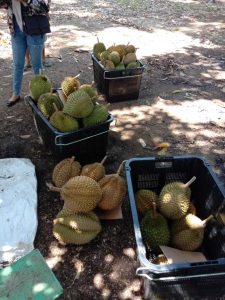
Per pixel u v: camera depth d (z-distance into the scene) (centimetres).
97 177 150
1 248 134
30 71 282
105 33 388
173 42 371
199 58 332
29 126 212
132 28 412
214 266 103
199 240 126
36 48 210
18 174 168
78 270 131
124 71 231
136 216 118
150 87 271
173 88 271
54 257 135
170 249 124
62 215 137
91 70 294
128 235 146
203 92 267
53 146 173
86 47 343
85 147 172
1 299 117
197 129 221
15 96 231
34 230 142
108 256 137
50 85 188
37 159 185
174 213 129
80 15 455
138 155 193
